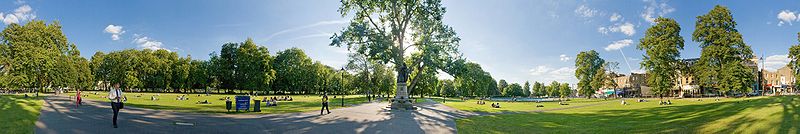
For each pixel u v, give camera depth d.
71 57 56.88
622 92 106.94
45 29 51.53
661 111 28.61
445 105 43.53
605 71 84.56
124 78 89.62
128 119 16.00
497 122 20.84
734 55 58.09
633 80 112.81
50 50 50.50
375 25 37.03
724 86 58.09
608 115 26.75
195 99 48.19
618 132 14.55
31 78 46.09
